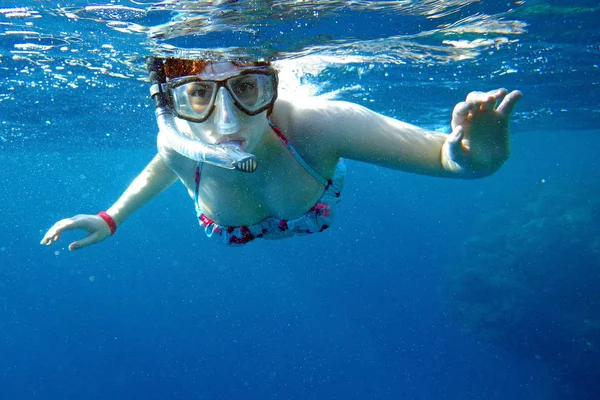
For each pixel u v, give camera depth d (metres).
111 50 1.75
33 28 1.51
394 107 3.51
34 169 7.93
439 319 8.63
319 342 8.98
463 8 1.50
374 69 2.35
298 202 0.78
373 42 1.76
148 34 1.48
